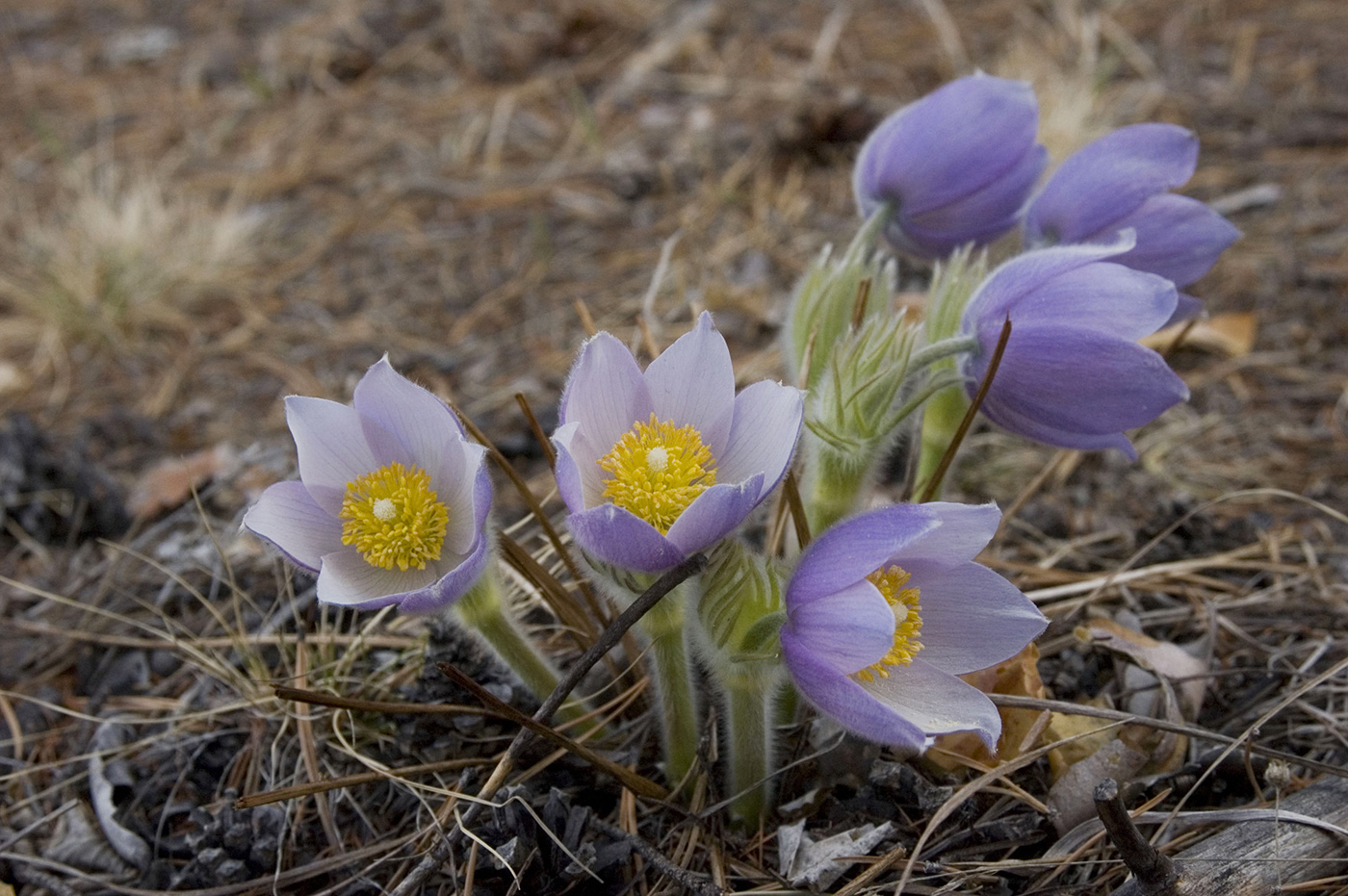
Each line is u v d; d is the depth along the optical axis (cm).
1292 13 116
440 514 55
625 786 58
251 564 69
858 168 63
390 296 89
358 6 127
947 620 54
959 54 113
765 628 53
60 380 84
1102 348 54
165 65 122
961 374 58
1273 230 87
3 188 104
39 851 60
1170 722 57
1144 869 52
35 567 71
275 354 84
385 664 62
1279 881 54
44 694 65
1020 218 63
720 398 54
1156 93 104
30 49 127
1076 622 63
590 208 98
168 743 62
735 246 90
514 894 56
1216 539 67
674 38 120
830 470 57
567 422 53
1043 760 58
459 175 104
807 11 124
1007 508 70
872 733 51
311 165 106
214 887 58
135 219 91
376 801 60
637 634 61
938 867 55
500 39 121
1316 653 62
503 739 60
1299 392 75
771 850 57
